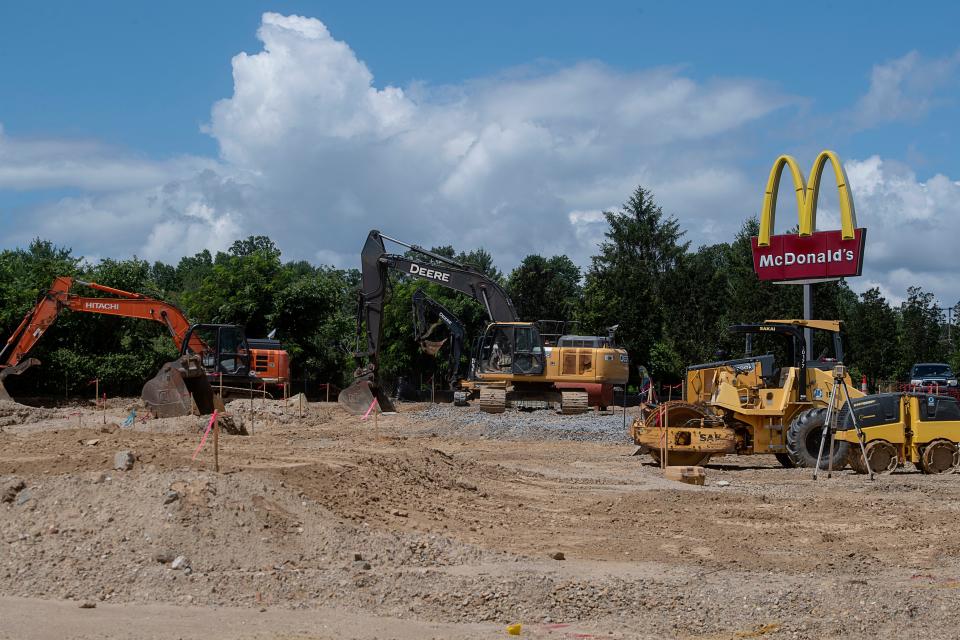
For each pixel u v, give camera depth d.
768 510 15.88
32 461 13.55
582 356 38.12
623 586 10.59
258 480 13.02
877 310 57.34
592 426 30.55
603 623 9.38
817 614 9.59
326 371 57.97
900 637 8.85
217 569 10.70
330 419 34.88
